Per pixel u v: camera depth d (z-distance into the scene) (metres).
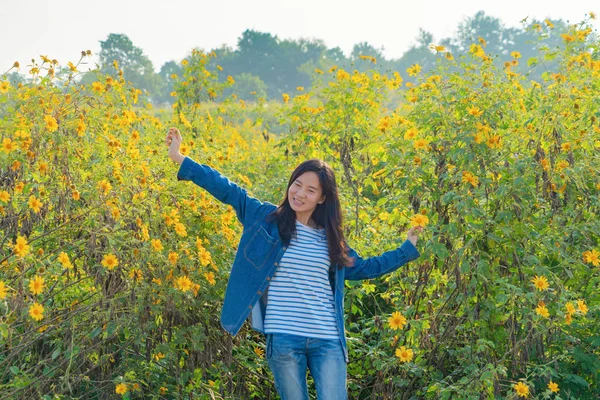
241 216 3.19
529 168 3.70
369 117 5.50
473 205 3.47
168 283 3.23
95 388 3.26
